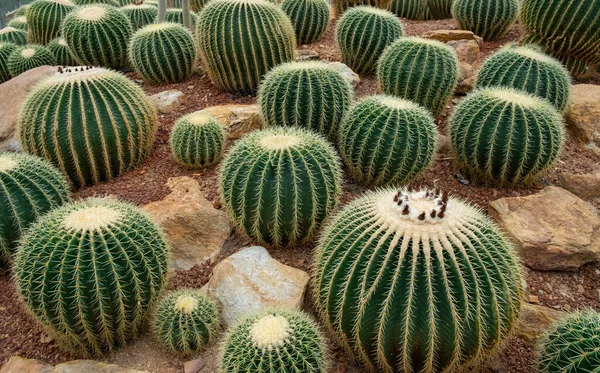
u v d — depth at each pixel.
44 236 3.29
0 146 6.33
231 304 3.75
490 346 2.99
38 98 5.14
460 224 2.91
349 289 3.01
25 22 12.10
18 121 5.38
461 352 2.92
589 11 6.66
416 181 5.24
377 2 9.98
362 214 3.14
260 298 3.75
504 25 8.77
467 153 5.19
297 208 4.06
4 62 9.15
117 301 3.30
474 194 5.16
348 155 5.06
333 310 3.19
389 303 2.85
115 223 3.35
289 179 3.99
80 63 7.99
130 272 3.31
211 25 6.47
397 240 2.86
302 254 4.34
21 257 3.38
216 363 3.43
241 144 4.30
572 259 4.25
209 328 3.52
